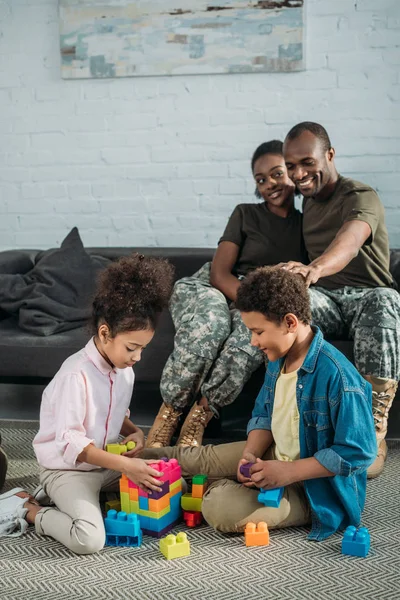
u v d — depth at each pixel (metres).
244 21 3.29
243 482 1.80
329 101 3.31
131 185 3.51
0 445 2.29
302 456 1.80
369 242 2.38
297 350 1.81
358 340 2.22
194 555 1.71
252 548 1.74
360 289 2.46
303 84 3.32
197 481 1.88
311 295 2.38
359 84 3.28
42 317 2.78
